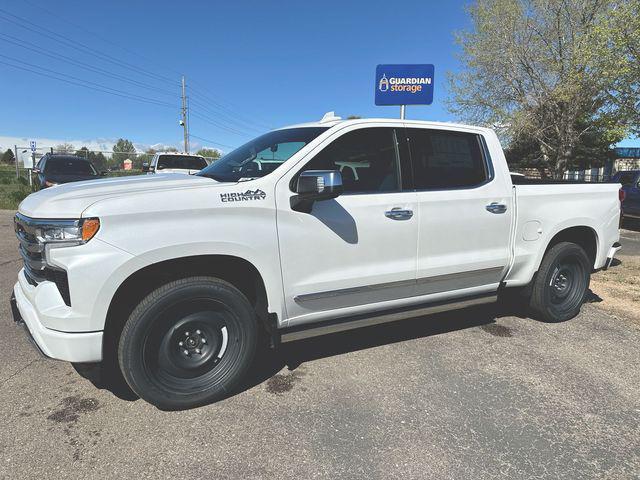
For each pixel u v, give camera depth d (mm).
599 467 2611
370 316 3727
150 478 2467
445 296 4047
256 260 3098
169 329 2990
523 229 4344
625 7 15555
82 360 2766
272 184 3166
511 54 21156
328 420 3014
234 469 2547
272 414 3076
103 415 3021
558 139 22828
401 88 8938
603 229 4926
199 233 2898
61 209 2736
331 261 3375
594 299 5730
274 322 3281
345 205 3398
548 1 20078
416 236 3707
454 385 3488
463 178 4020
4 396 3215
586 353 4102
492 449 2746
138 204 2789
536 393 3393
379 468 2564
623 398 3352
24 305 3012
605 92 17688
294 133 3742
